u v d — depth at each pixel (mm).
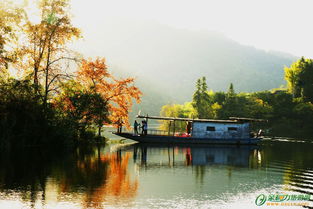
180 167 24484
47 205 13477
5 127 28906
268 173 22719
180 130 85188
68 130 33719
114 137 56031
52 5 34688
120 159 27453
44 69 34781
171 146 42000
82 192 15680
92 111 37531
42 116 32375
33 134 32062
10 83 30859
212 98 114688
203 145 44875
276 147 44312
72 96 37344
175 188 17375
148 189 16844
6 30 29000
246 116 96312
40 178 18500
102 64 39844
